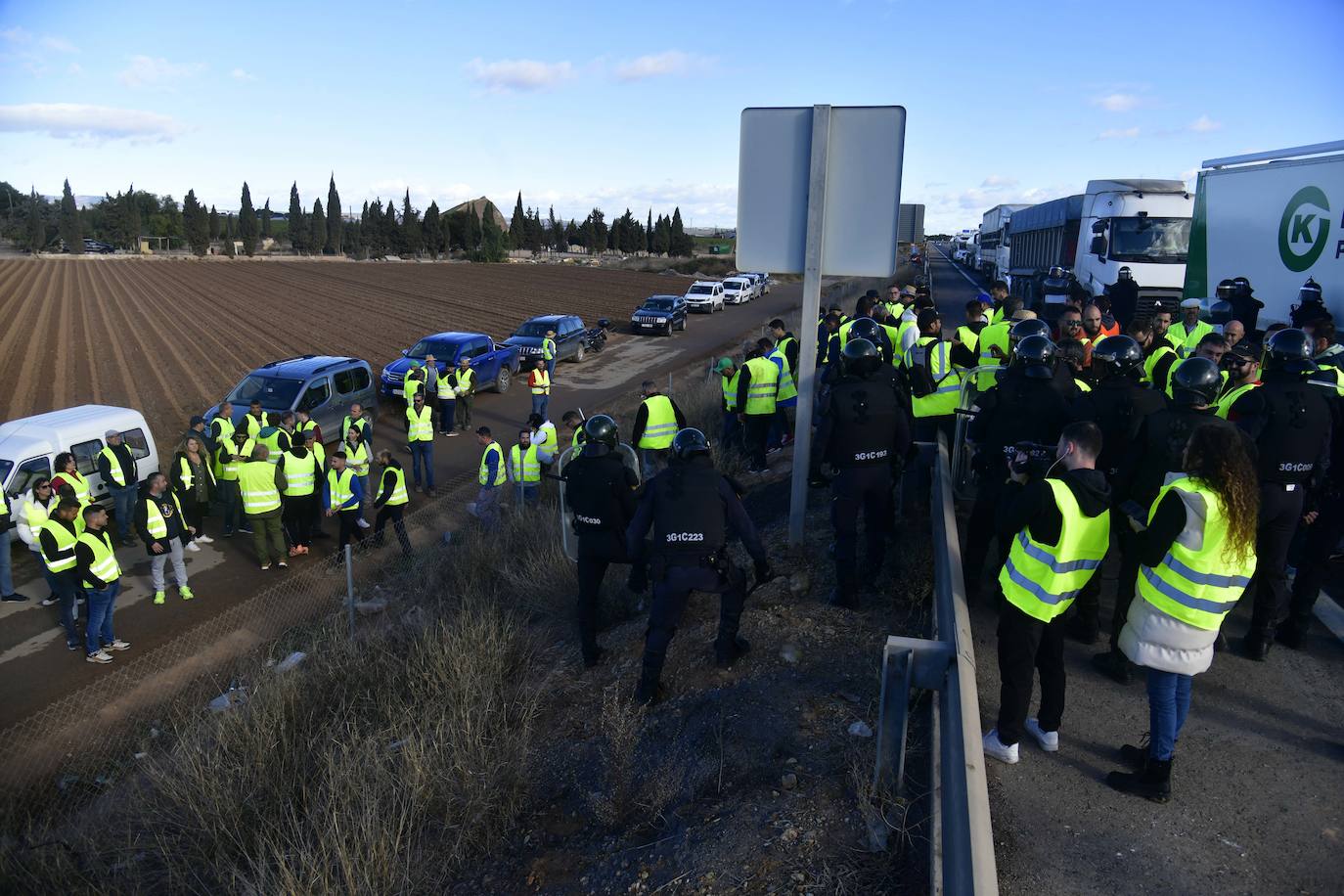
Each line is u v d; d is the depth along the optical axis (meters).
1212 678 4.54
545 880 3.97
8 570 9.48
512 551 9.16
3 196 129.38
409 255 107.56
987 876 2.54
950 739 3.29
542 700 5.68
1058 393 4.95
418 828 4.54
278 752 5.55
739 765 4.25
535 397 17.19
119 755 6.47
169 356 27.58
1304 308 8.94
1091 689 4.52
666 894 3.48
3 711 7.20
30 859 4.88
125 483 10.97
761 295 49.22
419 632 7.18
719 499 4.87
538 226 110.81
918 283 32.66
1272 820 3.46
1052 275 20.42
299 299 48.44
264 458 10.06
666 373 24.36
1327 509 4.59
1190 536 3.34
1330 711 4.20
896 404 5.37
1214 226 12.87
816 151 5.86
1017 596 3.68
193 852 4.82
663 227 102.75
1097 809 3.57
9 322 36.84
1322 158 10.26
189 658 7.96
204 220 105.31
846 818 3.68
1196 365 4.21
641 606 6.97
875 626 5.32
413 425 13.17
